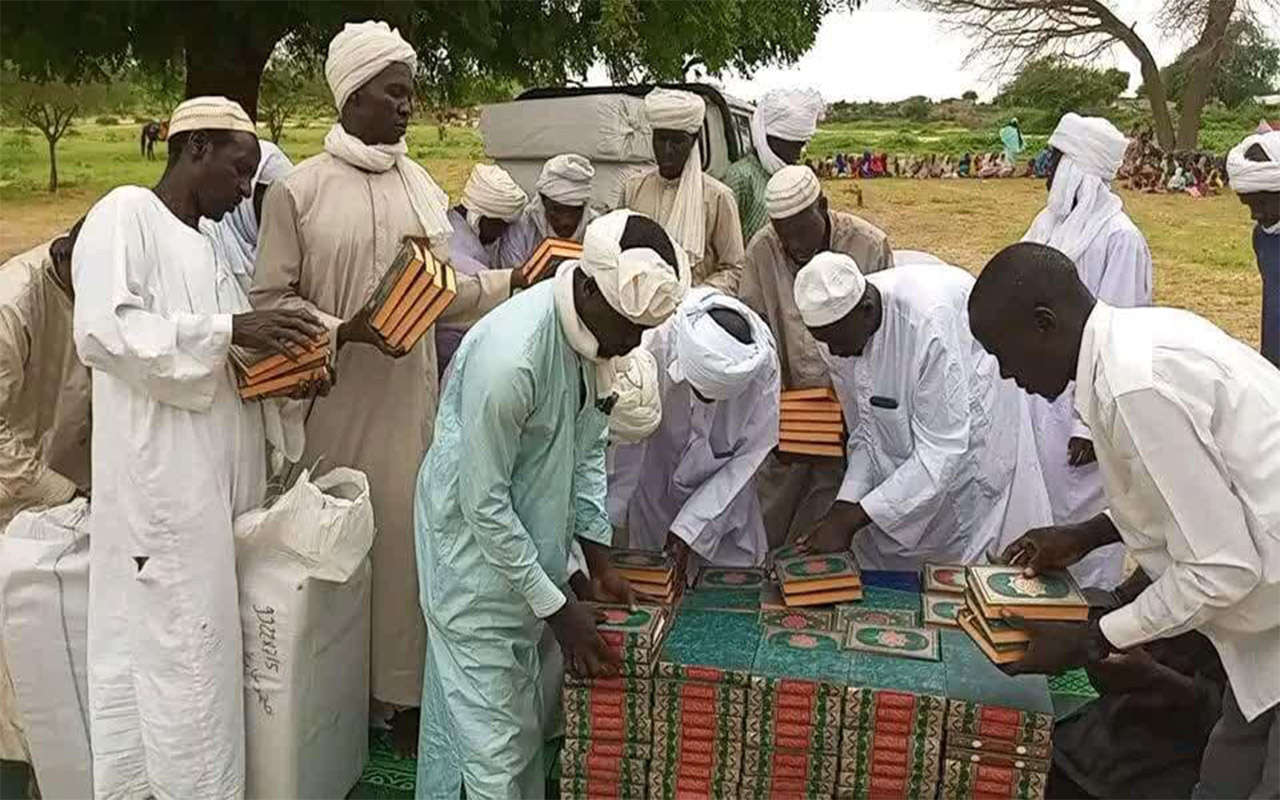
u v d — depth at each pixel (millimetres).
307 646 2727
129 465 2531
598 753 2527
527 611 2586
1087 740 2832
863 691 2348
